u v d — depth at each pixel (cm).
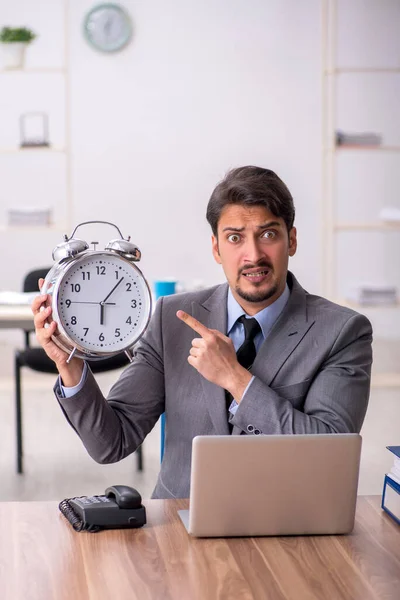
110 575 128
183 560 134
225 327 188
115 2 614
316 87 638
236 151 639
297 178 648
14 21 612
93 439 178
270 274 175
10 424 442
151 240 642
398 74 647
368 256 677
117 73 623
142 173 635
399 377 538
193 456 140
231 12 625
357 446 143
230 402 181
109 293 152
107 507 146
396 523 152
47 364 369
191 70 629
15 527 147
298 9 630
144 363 191
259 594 123
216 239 181
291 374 180
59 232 638
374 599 121
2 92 620
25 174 630
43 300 152
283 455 141
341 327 182
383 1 640
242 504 142
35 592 123
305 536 145
